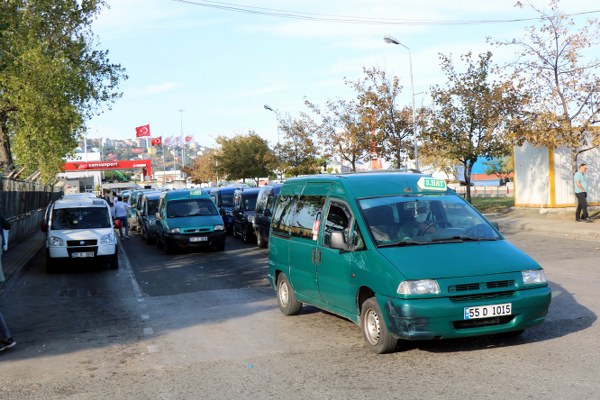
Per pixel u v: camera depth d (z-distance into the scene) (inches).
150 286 534.0
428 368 239.3
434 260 257.0
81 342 323.3
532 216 986.7
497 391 208.1
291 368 250.8
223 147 2593.5
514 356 249.6
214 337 317.4
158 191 1179.3
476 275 249.1
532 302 252.2
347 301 287.0
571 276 447.2
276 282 380.2
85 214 699.4
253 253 760.3
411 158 1423.5
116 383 243.9
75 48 1051.9
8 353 304.2
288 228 360.8
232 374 247.0
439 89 1158.3
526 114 915.4
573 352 251.3
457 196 311.6
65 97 940.0
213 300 438.3
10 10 902.4
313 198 339.3
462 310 243.6
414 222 287.0
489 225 294.5
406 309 243.4
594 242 661.3
